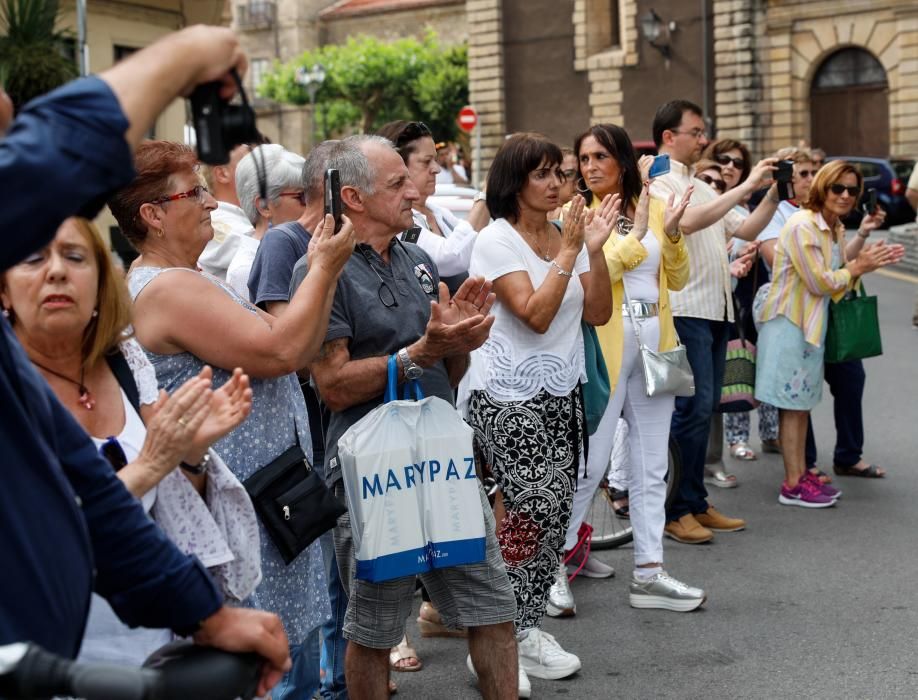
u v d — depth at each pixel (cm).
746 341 771
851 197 714
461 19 5209
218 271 513
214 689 188
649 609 571
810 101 3572
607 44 3816
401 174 392
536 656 489
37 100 165
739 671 491
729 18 3538
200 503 282
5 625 170
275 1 5628
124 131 166
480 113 3925
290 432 337
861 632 531
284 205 480
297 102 4884
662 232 579
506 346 461
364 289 384
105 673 157
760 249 763
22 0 1346
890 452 870
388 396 372
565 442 467
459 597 388
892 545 661
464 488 373
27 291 257
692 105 670
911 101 3412
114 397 275
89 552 186
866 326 745
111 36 2012
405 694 479
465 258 544
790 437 748
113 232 1068
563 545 473
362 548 361
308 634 341
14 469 173
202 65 177
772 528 702
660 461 570
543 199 465
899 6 3388
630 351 557
